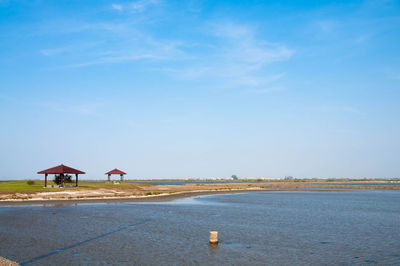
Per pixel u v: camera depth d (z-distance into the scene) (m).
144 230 26.12
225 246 20.73
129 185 93.19
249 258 17.91
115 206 44.97
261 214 37.72
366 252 19.53
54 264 16.48
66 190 63.53
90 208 41.69
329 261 17.56
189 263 16.84
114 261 17.08
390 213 39.66
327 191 101.50
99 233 24.64
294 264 16.91
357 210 43.12
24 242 21.19
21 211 37.22
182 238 23.08
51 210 38.62
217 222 30.94
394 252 19.58
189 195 75.94
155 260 17.33
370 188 124.12
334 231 26.53
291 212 40.12
